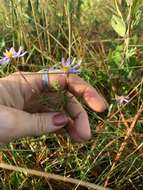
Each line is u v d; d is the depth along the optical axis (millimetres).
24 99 239
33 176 268
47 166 269
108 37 356
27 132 213
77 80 238
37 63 333
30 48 336
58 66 299
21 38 345
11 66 314
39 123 213
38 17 350
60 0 352
